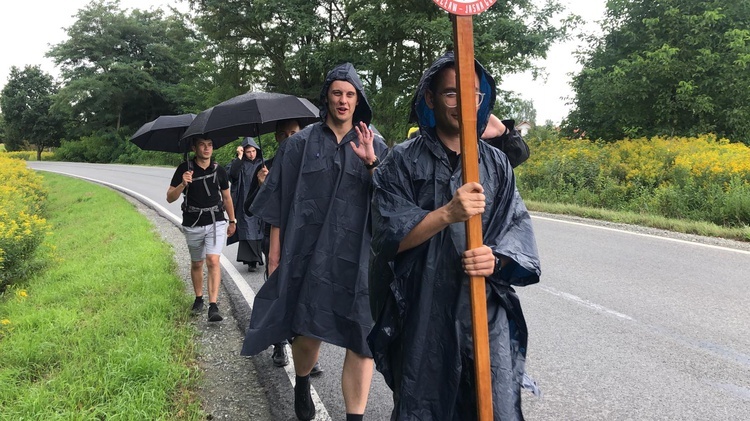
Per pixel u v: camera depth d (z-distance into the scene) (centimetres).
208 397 337
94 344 394
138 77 4897
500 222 197
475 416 190
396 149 200
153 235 901
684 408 320
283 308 296
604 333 441
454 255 187
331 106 295
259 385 356
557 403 329
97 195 1731
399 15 2117
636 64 1695
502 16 2116
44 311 480
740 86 1602
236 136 505
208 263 476
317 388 358
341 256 292
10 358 373
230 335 444
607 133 1941
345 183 295
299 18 2405
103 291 552
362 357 286
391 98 2283
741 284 564
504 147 275
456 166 196
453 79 188
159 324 438
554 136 1988
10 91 5934
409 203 190
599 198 1210
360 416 283
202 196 476
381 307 201
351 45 2322
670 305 504
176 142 555
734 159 1130
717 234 836
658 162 1231
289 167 304
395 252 186
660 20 1755
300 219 297
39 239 755
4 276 623
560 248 757
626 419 309
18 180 1473
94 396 314
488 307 195
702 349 405
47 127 5897
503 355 190
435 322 189
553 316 484
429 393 190
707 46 1683
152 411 300
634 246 760
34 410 293
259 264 711
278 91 2877
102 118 5056
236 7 2567
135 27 5119
